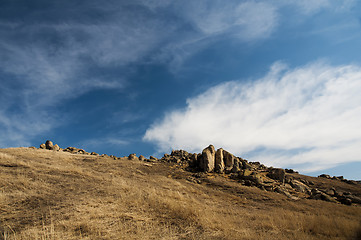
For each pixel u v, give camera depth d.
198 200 16.94
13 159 18.62
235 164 38.41
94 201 10.96
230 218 11.15
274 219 11.73
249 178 32.78
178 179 30.67
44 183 13.18
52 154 32.28
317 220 11.12
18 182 12.30
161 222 8.96
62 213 8.89
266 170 39.78
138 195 13.09
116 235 7.10
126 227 7.91
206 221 9.29
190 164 42.44
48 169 17.44
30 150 32.00
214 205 16.09
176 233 7.75
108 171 25.36
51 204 9.94
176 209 10.66
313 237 8.45
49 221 7.93
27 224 7.55
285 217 12.72
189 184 27.23
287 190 30.36
